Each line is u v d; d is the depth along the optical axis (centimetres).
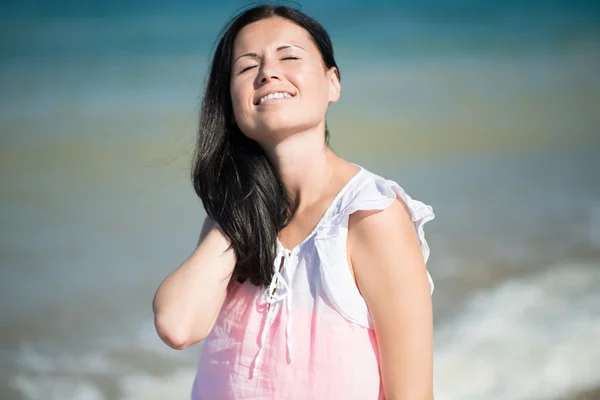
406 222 235
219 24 1830
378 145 1176
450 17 1858
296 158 250
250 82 249
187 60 1662
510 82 1498
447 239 841
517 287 720
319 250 234
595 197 961
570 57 1623
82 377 616
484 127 1267
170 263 816
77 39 1764
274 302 239
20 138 1282
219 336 250
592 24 1788
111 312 723
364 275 232
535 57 1633
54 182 1082
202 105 269
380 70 1567
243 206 249
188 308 244
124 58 1677
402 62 1614
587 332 628
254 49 251
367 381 232
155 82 1527
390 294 229
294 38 252
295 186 253
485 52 1661
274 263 243
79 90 1516
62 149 1228
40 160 1182
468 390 565
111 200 1002
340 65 1600
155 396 589
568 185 1006
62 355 651
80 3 1883
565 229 860
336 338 231
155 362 638
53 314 719
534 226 872
